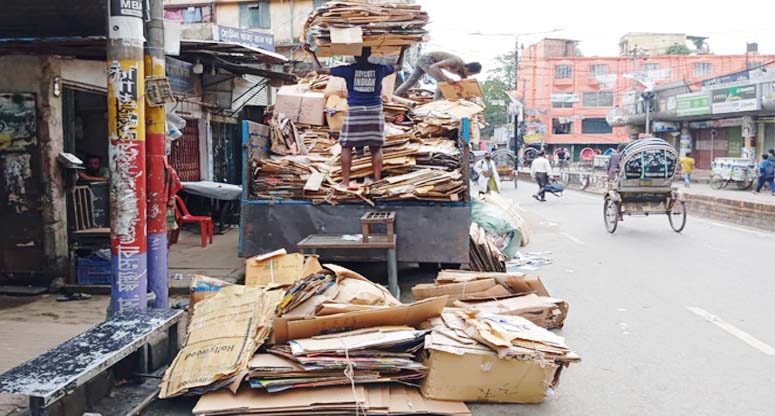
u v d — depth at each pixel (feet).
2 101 26.45
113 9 16.97
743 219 54.95
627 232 48.91
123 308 17.56
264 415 14.49
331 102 33.94
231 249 35.96
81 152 36.32
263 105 55.47
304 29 25.39
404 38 24.64
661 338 21.49
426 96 41.63
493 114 215.72
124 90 17.12
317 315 16.71
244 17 83.25
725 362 19.08
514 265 34.81
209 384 15.06
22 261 26.86
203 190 40.52
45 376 12.43
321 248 24.26
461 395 15.57
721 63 189.57
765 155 86.02
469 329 16.42
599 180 97.19
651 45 220.84
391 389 15.92
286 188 27.22
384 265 32.96
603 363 19.08
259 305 17.03
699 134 126.82
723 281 30.66
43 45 24.94
